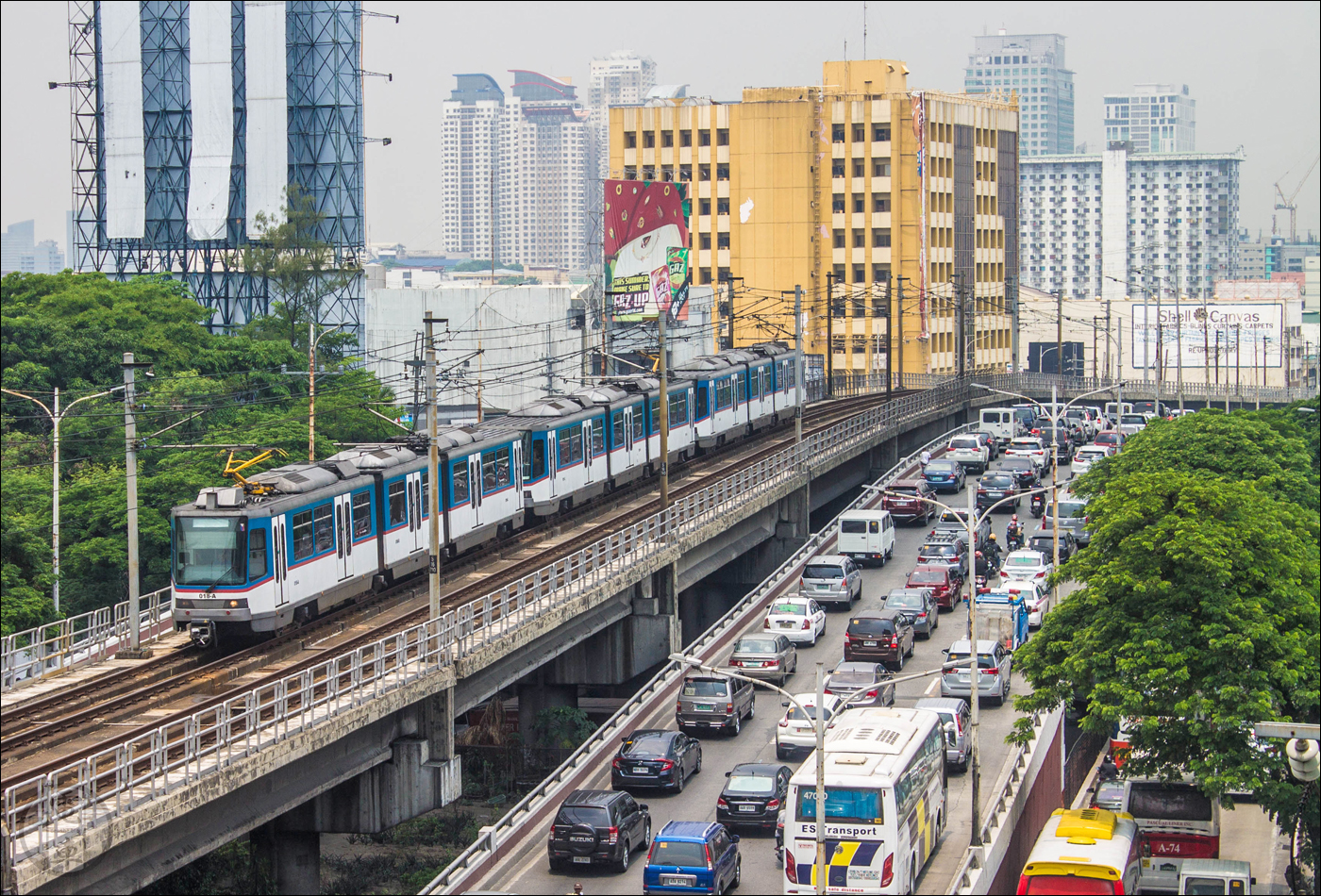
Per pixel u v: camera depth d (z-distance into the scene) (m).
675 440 78.38
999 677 52.47
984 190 179.00
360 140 135.12
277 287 126.31
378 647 39.91
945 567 65.88
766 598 63.91
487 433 60.69
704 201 167.88
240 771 33.38
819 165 164.25
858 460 96.38
